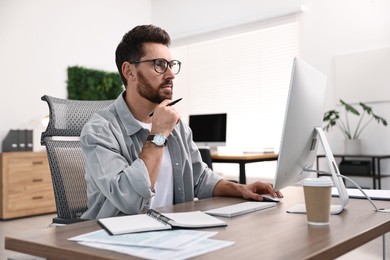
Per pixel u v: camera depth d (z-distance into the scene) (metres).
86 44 5.48
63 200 1.55
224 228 0.90
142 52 1.37
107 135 1.32
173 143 1.54
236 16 5.34
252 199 1.40
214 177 1.61
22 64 4.86
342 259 2.57
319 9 4.63
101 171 1.18
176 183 1.53
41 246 0.78
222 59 5.54
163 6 6.16
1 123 4.68
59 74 5.18
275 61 5.03
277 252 0.70
